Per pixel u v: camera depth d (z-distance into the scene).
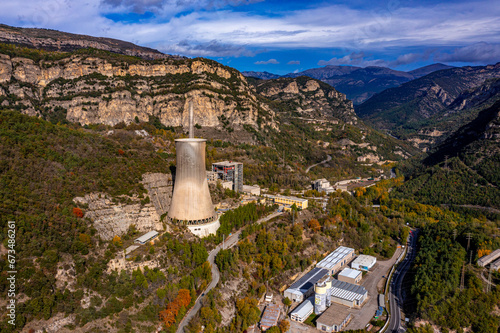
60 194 195.38
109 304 161.50
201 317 172.62
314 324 194.38
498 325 196.12
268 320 188.12
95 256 177.88
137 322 161.25
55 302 153.12
